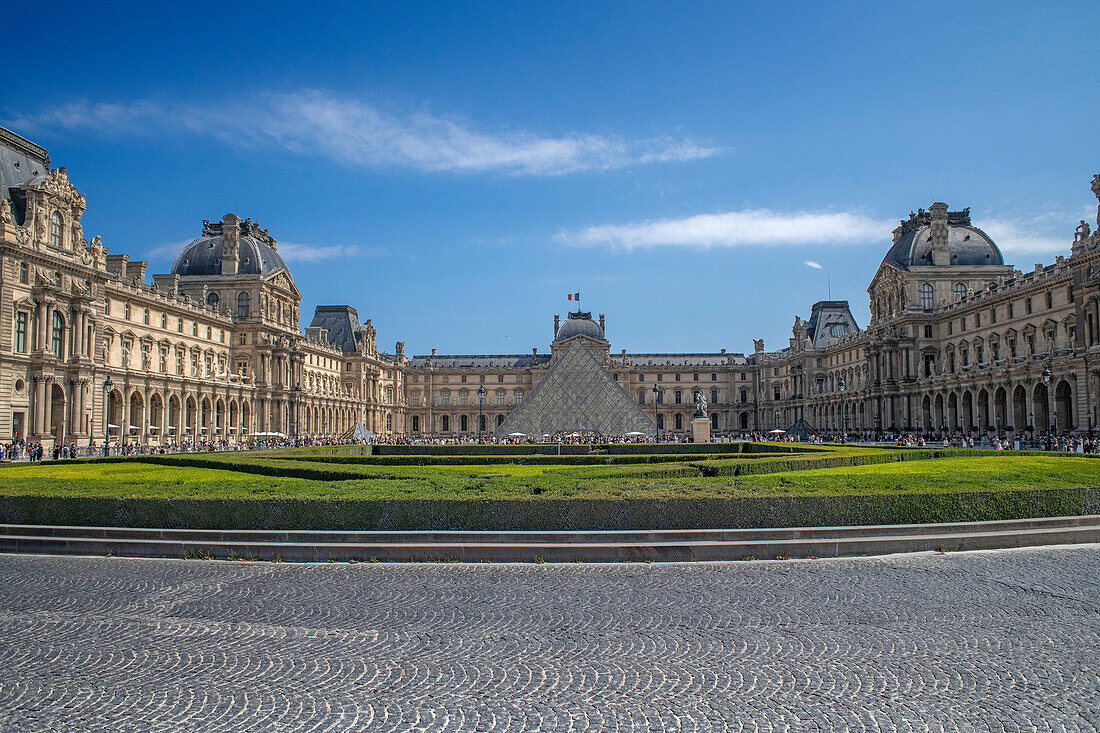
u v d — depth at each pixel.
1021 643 18.11
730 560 28.25
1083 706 14.46
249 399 139.25
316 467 43.97
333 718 14.10
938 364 136.75
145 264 115.44
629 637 18.72
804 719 13.95
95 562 28.36
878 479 34.78
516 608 21.52
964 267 138.25
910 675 16.06
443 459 61.88
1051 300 103.62
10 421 83.06
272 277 145.75
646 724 13.78
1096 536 31.50
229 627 19.81
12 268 83.81
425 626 19.78
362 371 199.12
